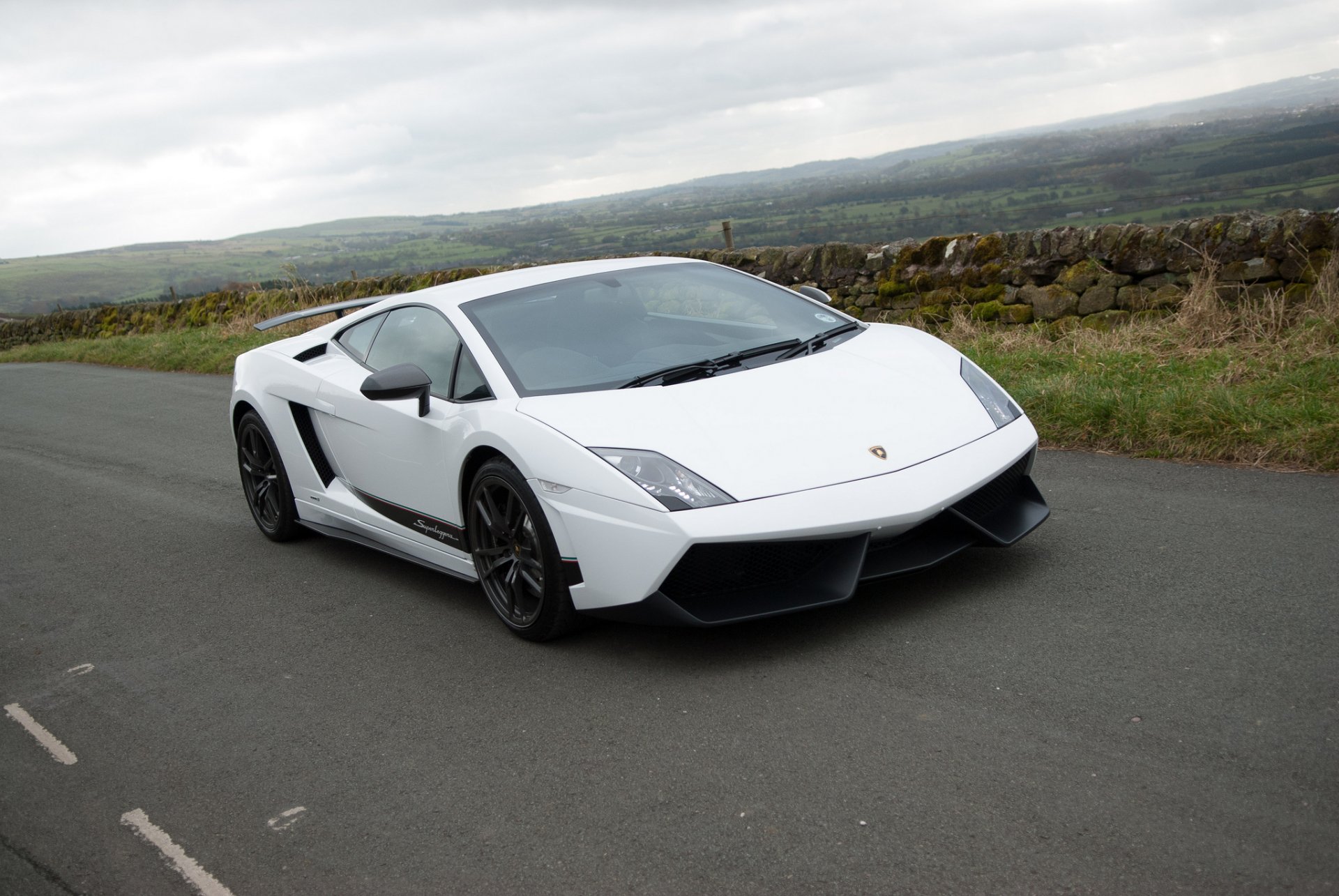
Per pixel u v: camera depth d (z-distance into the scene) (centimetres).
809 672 297
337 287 1559
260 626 404
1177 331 611
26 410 1131
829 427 325
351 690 333
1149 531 374
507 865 228
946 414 343
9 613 457
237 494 630
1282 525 362
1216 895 184
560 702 304
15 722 342
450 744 288
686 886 211
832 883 204
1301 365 513
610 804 246
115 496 659
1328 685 251
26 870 252
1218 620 295
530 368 362
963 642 302
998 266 754
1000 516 345
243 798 274
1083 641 293
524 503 331
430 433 378
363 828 251
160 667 375
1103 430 502
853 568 304
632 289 414
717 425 322
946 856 207
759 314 414
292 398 475
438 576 443
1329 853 191
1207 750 230
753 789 243
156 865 247
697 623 297
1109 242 685
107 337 2094
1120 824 208
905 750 249
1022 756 239
